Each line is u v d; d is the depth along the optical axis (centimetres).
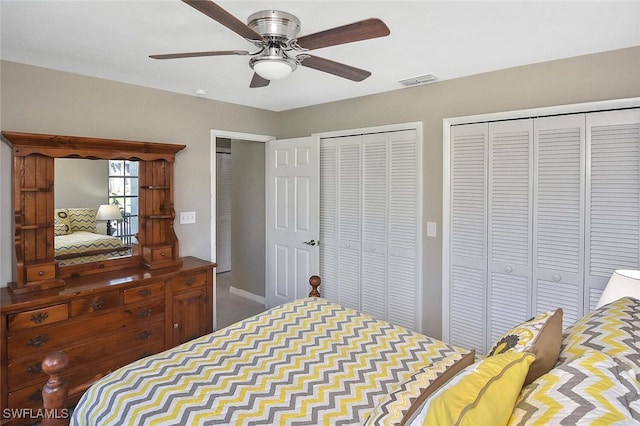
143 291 279
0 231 252
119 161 302
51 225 266
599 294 238
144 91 321
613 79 231
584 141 241
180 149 328
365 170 354
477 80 283
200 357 170
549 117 254
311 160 388
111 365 262
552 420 83
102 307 257
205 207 369
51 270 253
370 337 192
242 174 488
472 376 100
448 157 300
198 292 318
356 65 261
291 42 167
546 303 259
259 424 123
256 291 479
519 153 267
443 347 182
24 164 252
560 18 188
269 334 195
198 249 365
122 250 306
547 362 118
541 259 260
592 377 95
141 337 279
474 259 290
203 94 350
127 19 190
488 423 86
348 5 173
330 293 387
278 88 327
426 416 93
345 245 372
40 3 173
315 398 138
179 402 134
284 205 417
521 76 264
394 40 216
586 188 241
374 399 138
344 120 370
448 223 302
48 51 236
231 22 146
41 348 230
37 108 265
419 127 315
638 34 207
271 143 426
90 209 287
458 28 200
